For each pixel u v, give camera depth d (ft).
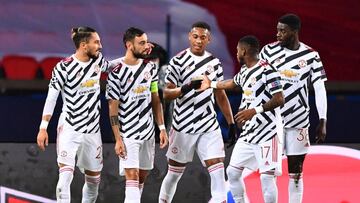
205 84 63.87
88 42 61.62
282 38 64.39
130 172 63.26
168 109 73.56
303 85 64.95
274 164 62.39
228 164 69.51
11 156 67.77
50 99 62.23
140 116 63.41
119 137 63.00
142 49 62.54
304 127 65.36
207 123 64.69
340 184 69.26
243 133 63.77
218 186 64.64
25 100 75.25
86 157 63.82
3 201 67.41
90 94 62.75
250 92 61.87
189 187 69.00
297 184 65.98
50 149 68.18
